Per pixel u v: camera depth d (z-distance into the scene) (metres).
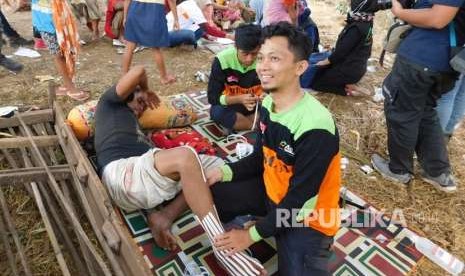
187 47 5.32
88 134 2.98
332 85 4.26
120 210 2.55
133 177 2.22
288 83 1.69
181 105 3.73
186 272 2.19
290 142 1.75
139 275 1.71
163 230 2.25
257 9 5.14
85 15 5.31
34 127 3.09
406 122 2.75
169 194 2.29
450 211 2.77
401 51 2.63
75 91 3.87
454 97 2.95
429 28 2.44
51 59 4.66
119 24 5.12
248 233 1.92
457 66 2.36
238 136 3.38
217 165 2.59
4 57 4.20
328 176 1.77
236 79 3.16
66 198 2.36
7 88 3.94
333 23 6.74
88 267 2.00
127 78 2.65
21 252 2.08
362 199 2.80
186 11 5.39
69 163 2.54
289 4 4.22
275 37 1.61
